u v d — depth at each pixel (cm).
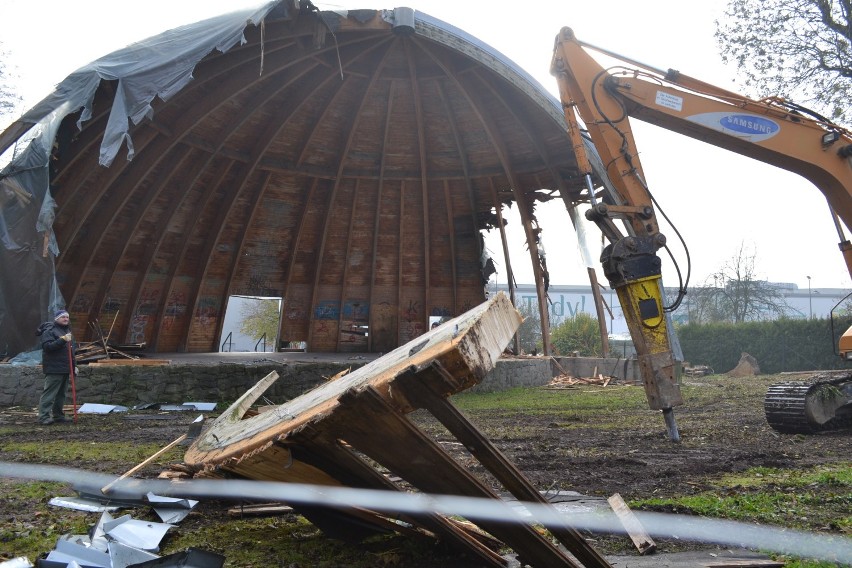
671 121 1030
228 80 1906
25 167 1399
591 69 1045
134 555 339
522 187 2473
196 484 466
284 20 1670
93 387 1402
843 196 985
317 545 407
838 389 1017
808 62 1739
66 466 683
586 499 554
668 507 519
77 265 2141
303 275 2727
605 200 2131
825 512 509
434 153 2455
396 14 1766
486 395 1794
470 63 2002
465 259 2750
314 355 2480
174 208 2295
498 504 299
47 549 394
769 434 1005
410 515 355
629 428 1092
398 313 2773
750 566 378
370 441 274
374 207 2650
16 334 1421
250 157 2302
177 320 2523
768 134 991
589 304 7306
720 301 4578
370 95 2219
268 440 303
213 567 344
